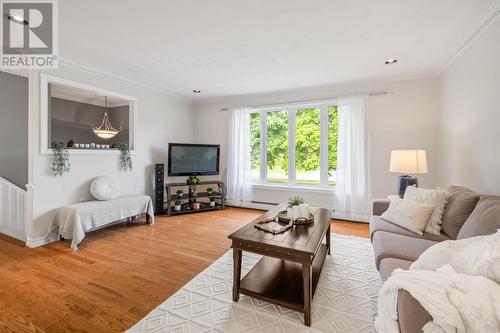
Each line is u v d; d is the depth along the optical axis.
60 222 3.03
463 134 2.77
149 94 4.45
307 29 2.36
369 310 1.78
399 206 2.39
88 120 5.56
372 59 3.08
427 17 2.15
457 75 2.93
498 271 0.95
